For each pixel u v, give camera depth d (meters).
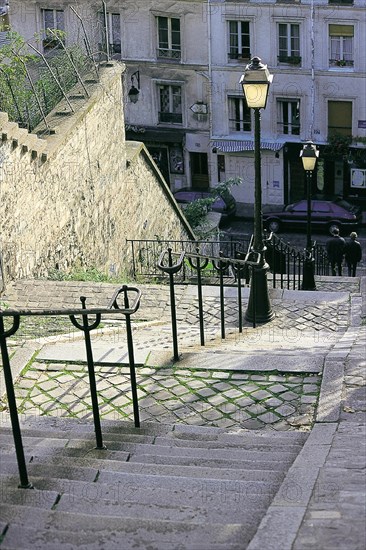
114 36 35.88
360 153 34.69
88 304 13.88
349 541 4.38
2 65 17.20
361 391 8.34
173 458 6.55
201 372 9.27
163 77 36.06
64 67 19.77
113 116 20.03
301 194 36.06
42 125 17.41
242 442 7.38
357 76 33.84
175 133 36.62
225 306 13.59
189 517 5.06
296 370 9.13
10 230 15.00
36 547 4.54
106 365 9.55
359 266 29.08
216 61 35.16
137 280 20.75
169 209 24.64
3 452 6.77
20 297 14.36
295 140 35.28
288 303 13.74
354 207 33.06
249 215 35.50
